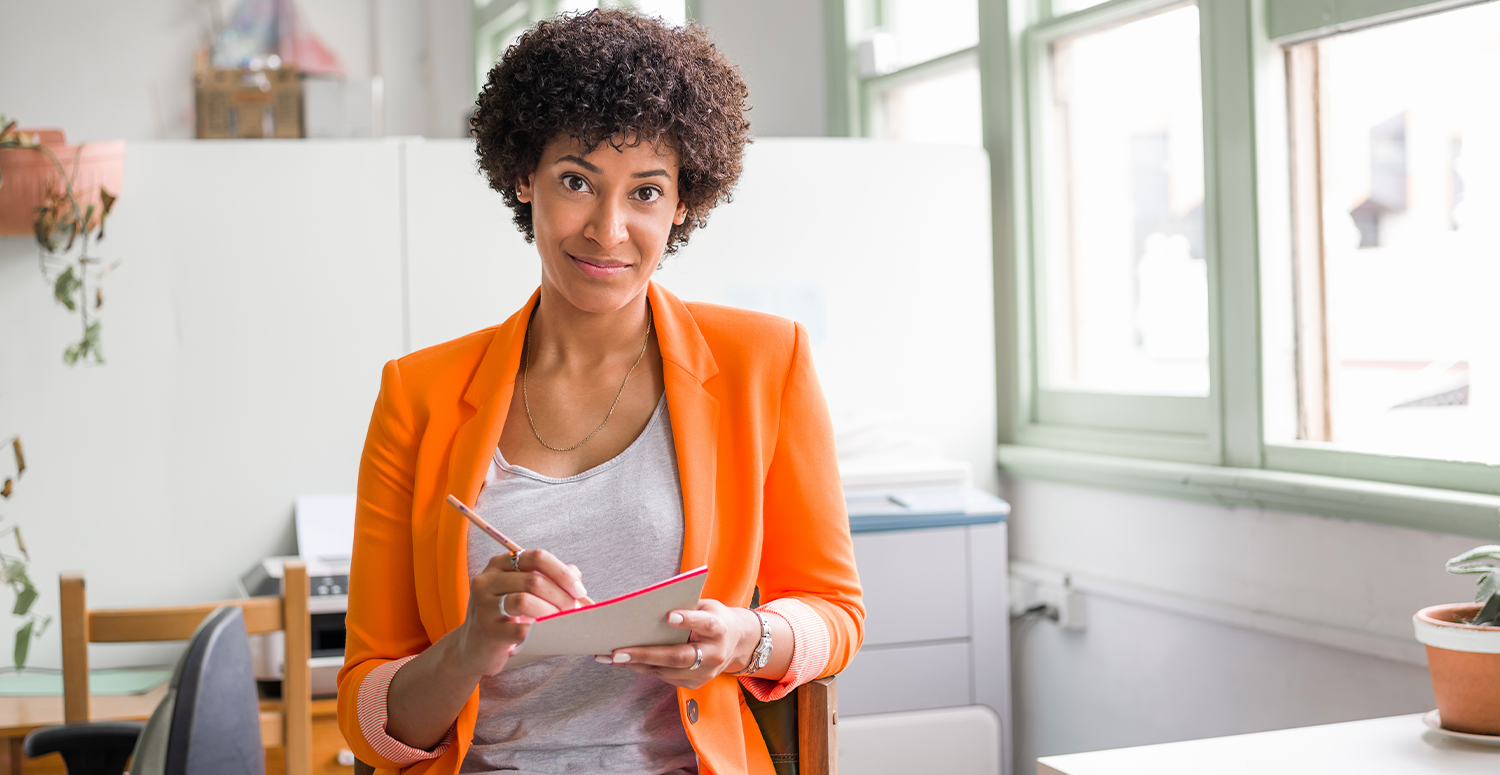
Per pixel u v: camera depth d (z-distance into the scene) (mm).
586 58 1120
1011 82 2873
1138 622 2467
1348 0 2021
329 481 2639
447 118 5098
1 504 2484
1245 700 2195
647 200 1160
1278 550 2111
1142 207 2584
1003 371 2998
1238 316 2225
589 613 979
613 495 1184
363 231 2637
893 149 2895
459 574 1166
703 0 4000
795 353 1292
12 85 4398
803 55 3688
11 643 2494
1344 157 2117
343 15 4941
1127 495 2504
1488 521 1693
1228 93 2221
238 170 2574
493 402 1212
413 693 1115
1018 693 2863
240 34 4703
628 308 1243
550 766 1159
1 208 2357
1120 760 1339
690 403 1216
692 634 1050
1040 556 2828
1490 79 1831
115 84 4527
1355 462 2016
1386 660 1904
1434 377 1943
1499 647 1323
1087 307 2799
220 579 2594
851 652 1239
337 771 2234
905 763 2410
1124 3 2562
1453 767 1278
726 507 1219
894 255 2904
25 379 2486
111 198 2408
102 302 2520
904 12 3420
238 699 1464
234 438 2592
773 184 2824
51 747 1779
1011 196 2912
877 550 2395
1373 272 2062
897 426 2709
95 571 2535
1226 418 2266
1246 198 2191
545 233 1152
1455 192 1897
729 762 1172
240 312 2586
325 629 2277
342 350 2635
